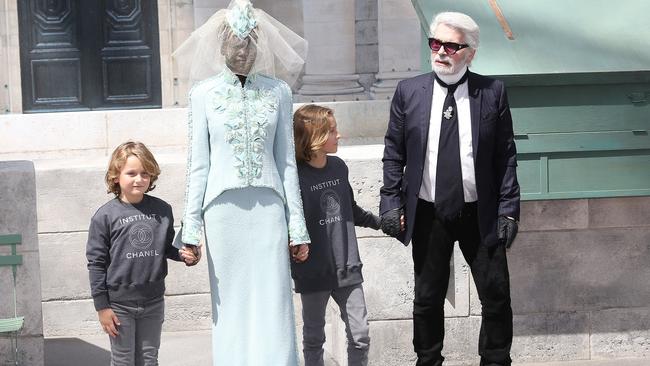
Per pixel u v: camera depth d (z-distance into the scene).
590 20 5.96
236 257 4.75
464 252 5.11
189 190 4.75
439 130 4.95
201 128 4.75
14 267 5.85
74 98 13.70
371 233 6.11
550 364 6.19
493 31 5.85
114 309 5.00
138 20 13.63
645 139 5.74
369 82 12.58
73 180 6.92
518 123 5.69
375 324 6.10
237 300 4.76
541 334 6.22
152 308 5.06
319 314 5.21
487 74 5.56
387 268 6.09
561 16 5.94
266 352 4.73
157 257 5.03
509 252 6.16
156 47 13.66
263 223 4.74
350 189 5.26
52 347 6.78
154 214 5.05
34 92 13.63
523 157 5.74
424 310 5.16
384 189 5.14
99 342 6.89
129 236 4.98
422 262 5.11
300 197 4.85
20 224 5.83
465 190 4.97
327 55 12.41
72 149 10.38
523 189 5.76
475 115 4.91
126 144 5.01
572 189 5.77
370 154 6.52
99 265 4.97
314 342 5.24
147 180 4.99
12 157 10.33
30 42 13.61
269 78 4.83
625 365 6.13
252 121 4.71
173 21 13.58
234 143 4.70
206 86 4.76
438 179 4.96
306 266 5.10
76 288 6.99
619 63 5.66
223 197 4.72
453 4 6.02
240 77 4.77
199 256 4.80
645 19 5.95
